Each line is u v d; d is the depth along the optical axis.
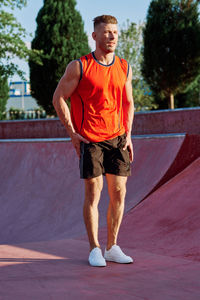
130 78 3.02
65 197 6.81
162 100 21.75
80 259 3.06
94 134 2.83
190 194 4.99
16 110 27.73
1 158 9.22
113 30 2.79
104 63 2.84
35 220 6.56
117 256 2.92
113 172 2.90
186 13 16.88
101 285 2.29
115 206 2.96
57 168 7.75
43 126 11.88
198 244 3.52
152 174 5.91
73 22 17.70
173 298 2.05
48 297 2.05
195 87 21.66
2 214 7.25
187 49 16.83
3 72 16.38
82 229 5.49
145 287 2.25
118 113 2.90
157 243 3.81
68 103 15.26
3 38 15.64
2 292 2.14
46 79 17.67
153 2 17.42
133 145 6.76
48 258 3.09
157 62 17.27
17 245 3.65
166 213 4.69
